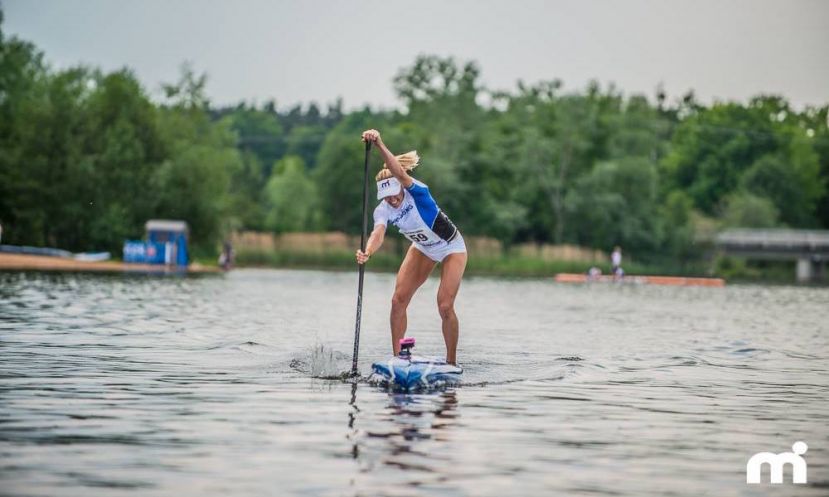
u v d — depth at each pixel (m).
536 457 7.04
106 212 58.12
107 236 57.56
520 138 93.31
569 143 89.38
